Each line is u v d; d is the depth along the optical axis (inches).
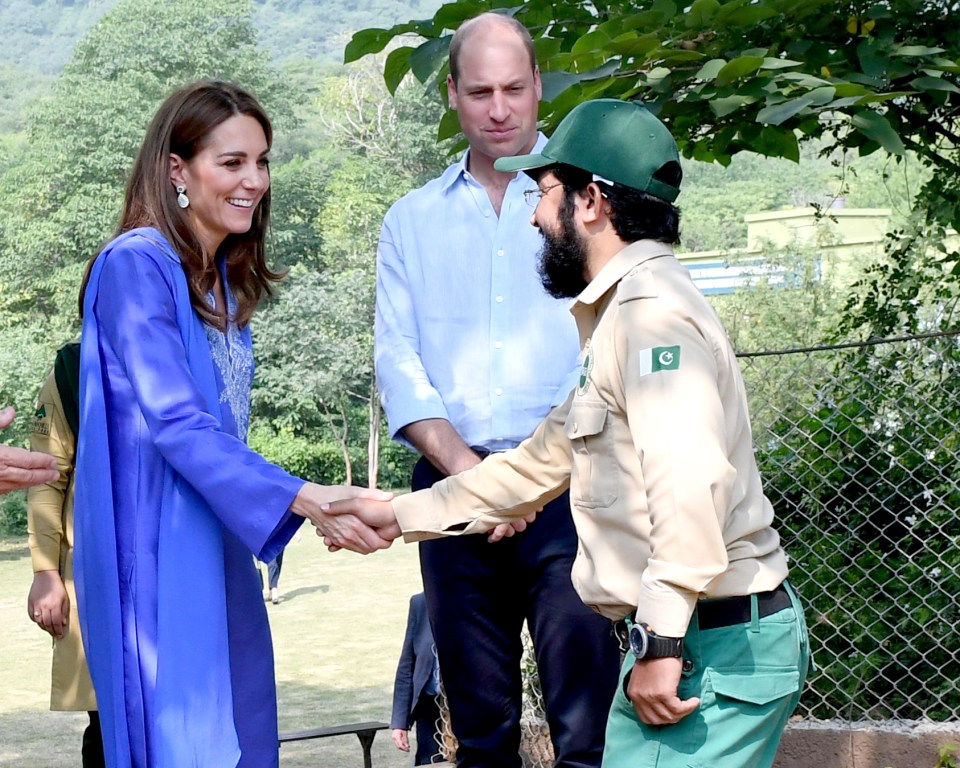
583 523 98.1
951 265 287.6
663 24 169.9
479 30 131.0
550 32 195.6
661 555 88.4
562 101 174.1
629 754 95.7
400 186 1918.1
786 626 94.3
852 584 200.8
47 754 359.6
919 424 202.5
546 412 129.4
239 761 113.3
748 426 97.0
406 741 232.8
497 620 131.8
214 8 2025.1
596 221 99.3
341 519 111.8
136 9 1964.8
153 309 108.1
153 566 108.4
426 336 132.1
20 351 1291.8
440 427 128.0
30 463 118.6
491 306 131.0
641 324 93.0
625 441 95.3
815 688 196.7
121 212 114.9
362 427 1680.6
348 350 1530.5
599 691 126.9
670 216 99.1
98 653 107.8
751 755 94.0
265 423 1638.8
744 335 529.7
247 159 113.0
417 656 226.7
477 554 129.9
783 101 158.9
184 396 107.4
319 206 2044.8
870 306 248.7
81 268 1651.1
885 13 180.2
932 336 177.6
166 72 1919.3
